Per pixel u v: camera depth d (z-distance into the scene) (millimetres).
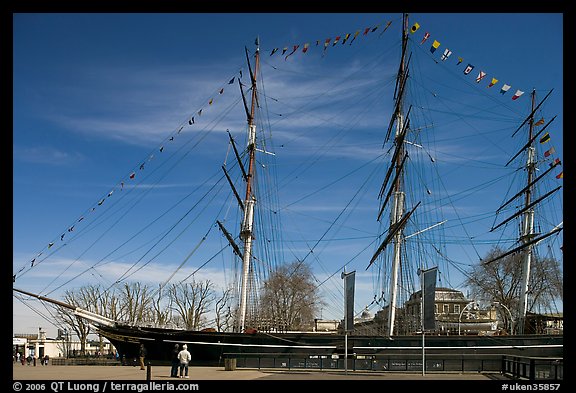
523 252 57656
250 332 49062
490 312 76812
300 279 70875
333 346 47156
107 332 49312
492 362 45281
